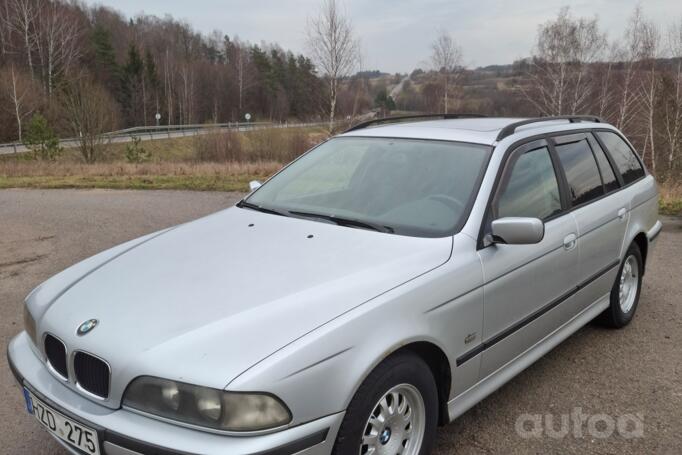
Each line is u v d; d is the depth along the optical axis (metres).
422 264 2.75
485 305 2.95
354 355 2.29
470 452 3.00
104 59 77.94
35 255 7.42
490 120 4.27
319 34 29.61
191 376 2.08
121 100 78.38
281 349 2.15
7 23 66.81
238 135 31.47
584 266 3.82
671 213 9.20
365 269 2.67
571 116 4.30
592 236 3.85
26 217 10.23
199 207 11.20
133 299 2.55
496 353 3.10
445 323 2.70
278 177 4.09
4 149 42.53
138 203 11.80
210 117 90.88
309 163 4.07
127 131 56.00
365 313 2.38
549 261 3.40
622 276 4.50
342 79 30.59
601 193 4.14
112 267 2.96
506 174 3.31
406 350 2.56
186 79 87.00
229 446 2.01
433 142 3.64
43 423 2.46
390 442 2.54
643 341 4.39
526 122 3.73
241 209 3.75
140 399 2.15
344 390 2.23
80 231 8.94
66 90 36.34
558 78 36.56
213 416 2.04
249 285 2.57
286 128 33.72
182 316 2.37
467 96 47.72
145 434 2.09
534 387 3.69
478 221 3.03
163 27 114.19
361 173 3.66
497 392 3.63
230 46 115.50
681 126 31.22
